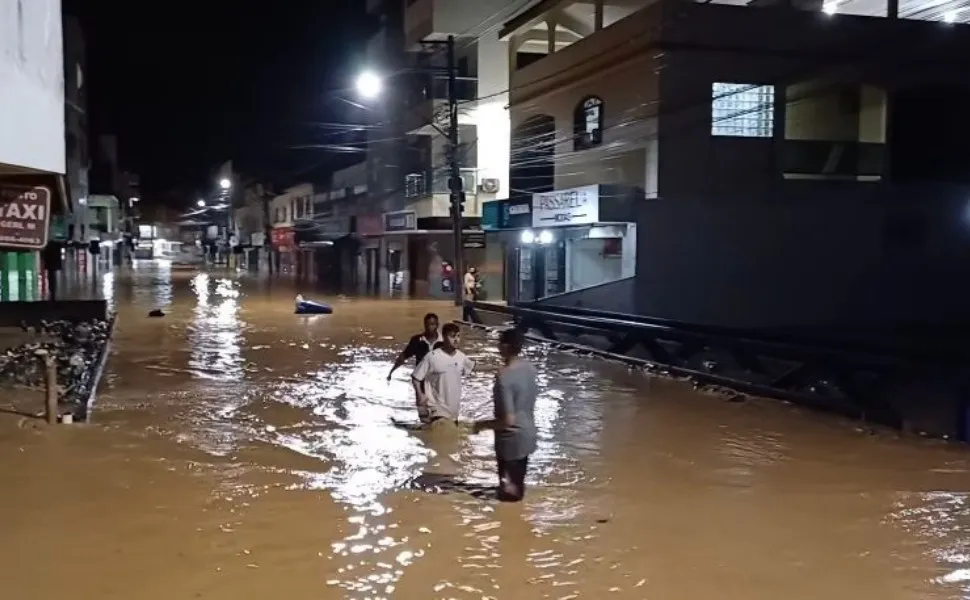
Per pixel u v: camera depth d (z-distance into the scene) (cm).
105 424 1176
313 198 6669
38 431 1120
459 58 4100
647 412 1300
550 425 1207
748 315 2491
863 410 1227
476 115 3984
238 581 639
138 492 861
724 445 1087
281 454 1024
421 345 1233
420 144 4316
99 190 7619
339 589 625
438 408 1182
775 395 1384
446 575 654
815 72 2581
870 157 2639
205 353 1992
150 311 3212
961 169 2678
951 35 2656
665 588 632
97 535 734
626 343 1919
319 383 1563
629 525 774
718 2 2877
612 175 2784
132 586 628
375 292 4488
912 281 2611
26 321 2267
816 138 2639
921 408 1192
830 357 1333
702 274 2522
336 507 819
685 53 2492
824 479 931
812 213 2594
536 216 2972
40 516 782
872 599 617
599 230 2623
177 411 1280
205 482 900
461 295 3444
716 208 2536
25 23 1056
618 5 3152
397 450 1051
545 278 3088
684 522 784
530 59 3688
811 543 730
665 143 2498
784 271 2569
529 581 643
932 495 873
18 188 1289
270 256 7925
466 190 3978
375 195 5122
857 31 2612
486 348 2170
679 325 1834
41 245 1302
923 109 2664
